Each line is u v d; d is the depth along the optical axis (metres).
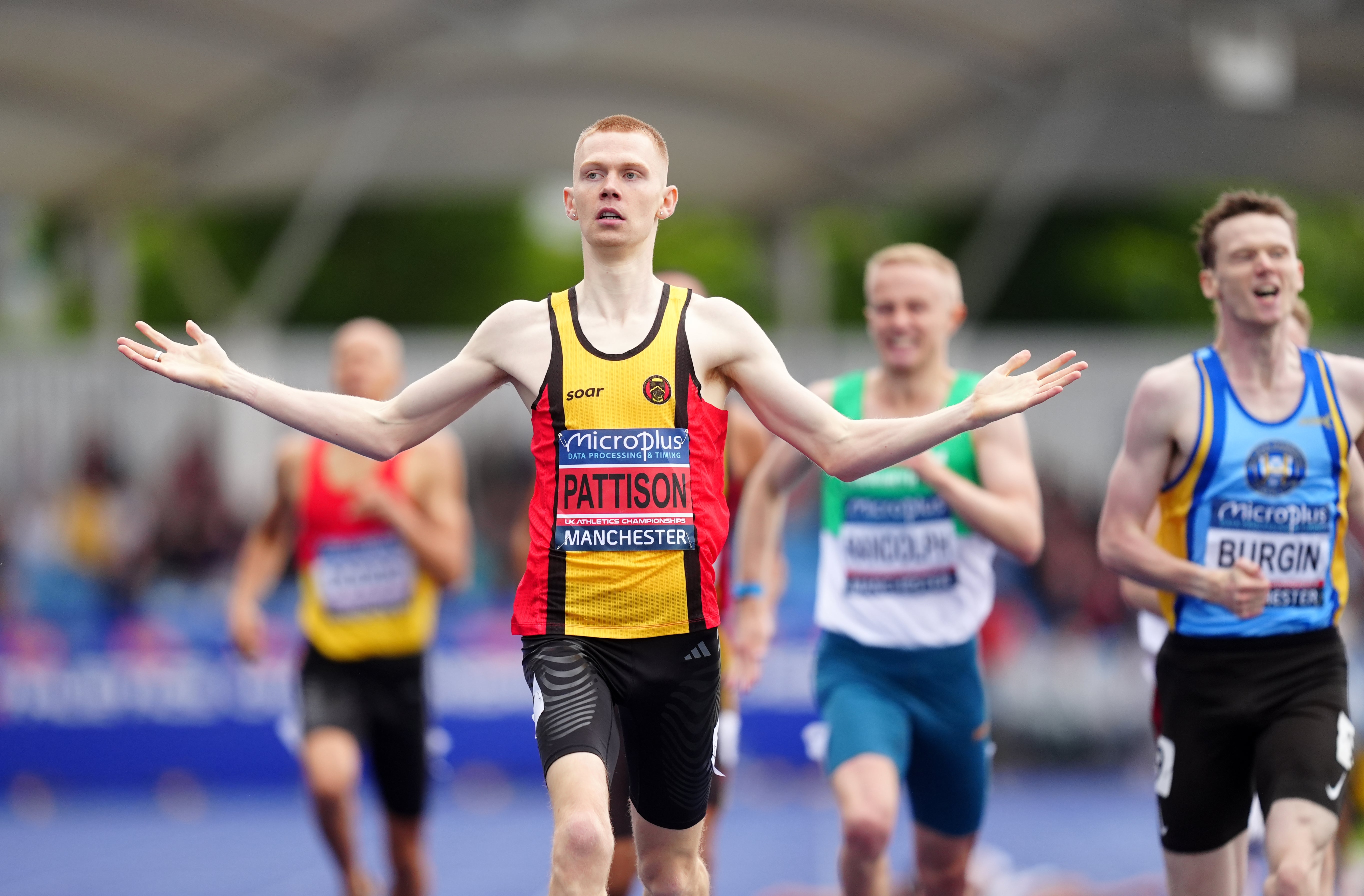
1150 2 42.41
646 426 14.10
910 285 21.09
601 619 14.16
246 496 48.31
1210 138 53.00
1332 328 95.94
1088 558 46.25
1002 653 45.50
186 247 70.00
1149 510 18.05
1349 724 17.16
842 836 20.22
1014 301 92.12
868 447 14.27
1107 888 30.34
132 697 44.09
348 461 26.44
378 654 26.17
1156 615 21.09
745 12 43.38
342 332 26.12
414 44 43.94
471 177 55.56
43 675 43.94
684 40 45.19
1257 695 17.41
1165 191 81.88
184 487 47.53
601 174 14.25
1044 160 52.22
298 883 32.06
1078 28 44.31
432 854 35.53
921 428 14.06
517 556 29.20
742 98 49.44
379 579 26.20
